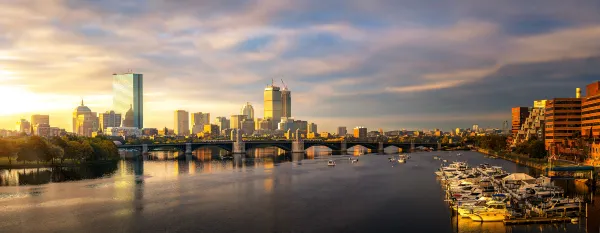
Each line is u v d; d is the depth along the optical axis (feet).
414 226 459.32
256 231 449.89
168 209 551.59
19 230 458.91
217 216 513.04
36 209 553.23
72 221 492.54
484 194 577.02
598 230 420.36
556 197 539.70
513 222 446.60
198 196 643.86
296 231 449.06
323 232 444.55
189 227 465.47
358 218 498.69
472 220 469.57
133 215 519.60
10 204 585.22
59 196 645.92
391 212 524.93
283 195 650.43
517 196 546.26
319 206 565.94
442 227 451.94
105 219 501.15
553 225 438.40
